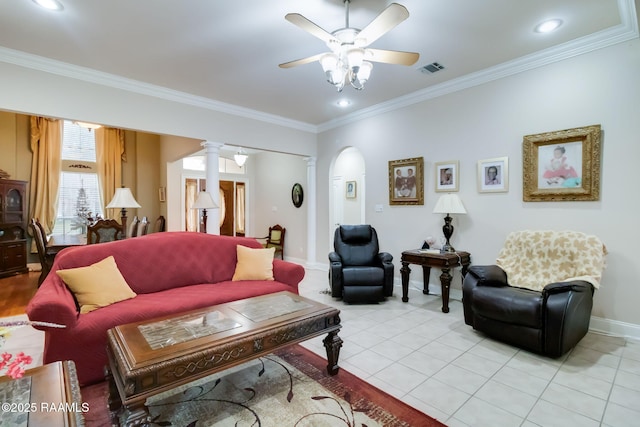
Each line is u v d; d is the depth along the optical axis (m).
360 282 3.71
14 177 5.82
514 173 3.45
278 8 2.42
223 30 2.72
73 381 1.32
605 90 2.87
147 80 3.78
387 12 1.84
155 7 2.39
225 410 1.83
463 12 2.47
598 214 2.94
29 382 1.27
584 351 2.54
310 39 2.88
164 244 2.99
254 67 3.44
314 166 5.94
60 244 4.33
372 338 2.82
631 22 2.61
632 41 2.73
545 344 2.39
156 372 1.45
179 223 7.12
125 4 2.36
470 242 3.82
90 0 2.30
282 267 3.29
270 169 7.75
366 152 5.02
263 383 2.11
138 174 7.28
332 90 4.13
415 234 4.38
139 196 7.29
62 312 1.99
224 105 4.61
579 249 2.79
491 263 3.64
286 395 1.97
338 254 4.14
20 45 2.95
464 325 3.12
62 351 2.00
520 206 3.42
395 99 4.48
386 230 4.75
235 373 2.25
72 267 2.51
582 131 2.97
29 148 5.98
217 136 4.57
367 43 2.24
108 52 3.10
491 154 3.62
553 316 2.35
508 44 3.01
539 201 3.28
